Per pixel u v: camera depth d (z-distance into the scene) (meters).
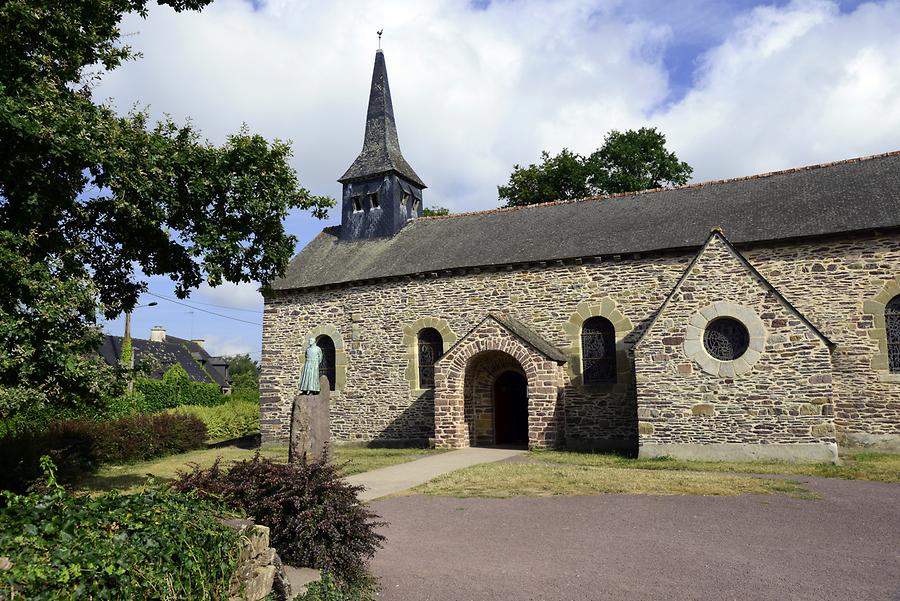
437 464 14.35
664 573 6.51
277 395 20.88
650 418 14.25
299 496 6.81
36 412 15.20
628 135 30.19
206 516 4.91
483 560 7.18
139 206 10.28
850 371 14.42
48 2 9.12
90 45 10.16
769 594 5.85
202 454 19.20
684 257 16.11
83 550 3.59
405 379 19.06
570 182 30.09
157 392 32.97
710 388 13.84
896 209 14.56
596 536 7.98
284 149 11.83
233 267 11.91
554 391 15.99
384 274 19.45
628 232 17.45
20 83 8.66
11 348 8.28
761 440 13.34
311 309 20.73
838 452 13.94
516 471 12.62
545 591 6.13
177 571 4.08
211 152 11.06
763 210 16.39
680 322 14.23
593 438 16.52
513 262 17.78
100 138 9.25
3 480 11.84
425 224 22.31
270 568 5.39
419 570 6.89
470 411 17.83
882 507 9.06
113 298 12.03
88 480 13.80
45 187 9.13
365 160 23.38
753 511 8.98
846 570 6.45
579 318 17.03
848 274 14.62
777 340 13.41
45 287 8.45
